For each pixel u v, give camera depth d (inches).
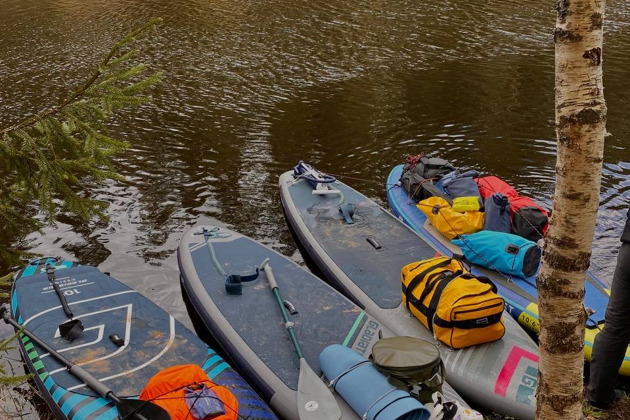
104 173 141.3
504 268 225.0
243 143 373.4
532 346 187.3
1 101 439.5
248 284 219.1
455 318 182.4
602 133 100.6
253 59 533.3
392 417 142.7
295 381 174.7
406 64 518.0
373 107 427.2
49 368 174.4
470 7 709.9
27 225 147.8
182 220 293.0
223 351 197.3
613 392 162.1
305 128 394.0
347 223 264.8
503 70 500.4
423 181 284.5
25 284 215.5
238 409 157.9
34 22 674.2
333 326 196.4
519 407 169.0
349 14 686.5
